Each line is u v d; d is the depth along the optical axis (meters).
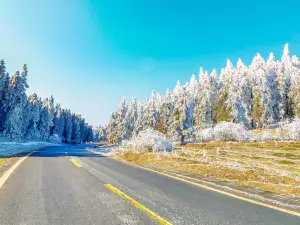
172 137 36.38
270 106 59.34
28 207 5.30
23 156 18.83
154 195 6.50
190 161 15.67
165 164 14.77
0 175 9.61
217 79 83.94
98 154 24.84
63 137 125.50
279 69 66.56
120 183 8.15
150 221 4.46
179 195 6.58
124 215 4.80
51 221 4.45
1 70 57.50
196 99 76.50
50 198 6.07
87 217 4.67
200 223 4.44
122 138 63.72
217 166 13.09
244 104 59.69
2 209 5.16
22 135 73.00
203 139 36.53
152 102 58.88
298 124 30.94
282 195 6.85
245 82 63.81
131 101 80.12
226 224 4.43
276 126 50.91
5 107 60.59
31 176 9.39
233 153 19.61
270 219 4.76
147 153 21.88
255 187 8.00
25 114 74.69
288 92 63.66
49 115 103.19
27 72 64.25
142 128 61.12
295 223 4.56
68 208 5.24
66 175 9.73
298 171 11.98
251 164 14.01
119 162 15.92
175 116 36.69
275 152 19.53
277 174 10.78
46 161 15.27
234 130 33.38
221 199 6.24
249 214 5.04
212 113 66.69
